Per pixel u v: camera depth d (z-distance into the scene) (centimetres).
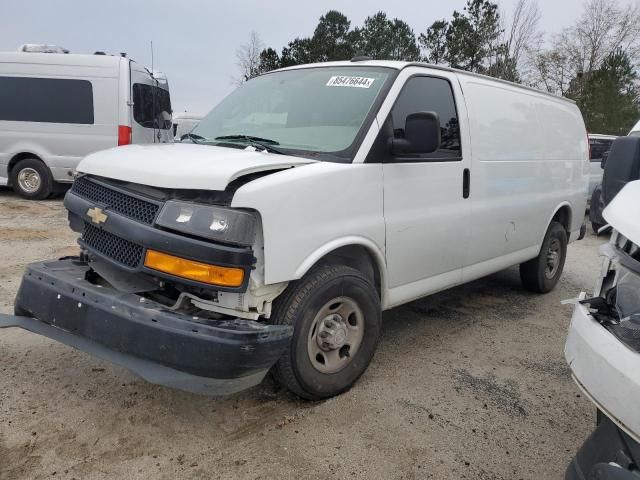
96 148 1002
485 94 450
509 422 329
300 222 290
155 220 275
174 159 294
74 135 998
